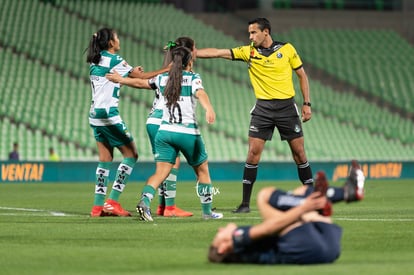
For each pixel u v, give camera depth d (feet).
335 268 73.77
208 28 401.70
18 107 314.76
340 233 76.23
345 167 311.27
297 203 72.79
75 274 73.26
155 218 128.16
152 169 286.05
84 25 369.30
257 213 139.44
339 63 406.00
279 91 141.49
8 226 114.42
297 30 415.23
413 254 86.74
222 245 76.33
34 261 81.05
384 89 399.44
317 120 367.86
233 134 344.08
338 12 425.69
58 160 290.15
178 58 118.21
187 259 82.02
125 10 390.63
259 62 141.38
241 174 297.53
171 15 400.88
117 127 130.31
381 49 422.00
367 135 368.27
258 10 410.93
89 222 120.47
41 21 361.30
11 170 273.95
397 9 437.99
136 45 370.32
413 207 156.76
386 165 315.17
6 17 355.97
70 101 326.24
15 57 337.52
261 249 75.82
